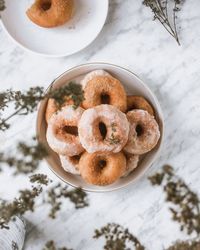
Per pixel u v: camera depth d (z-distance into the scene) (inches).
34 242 35.1
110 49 35.1
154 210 34.8
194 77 35.0
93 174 32.0
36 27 34.8
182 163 34.8
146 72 35.1
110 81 32.7
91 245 35.0
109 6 35.0
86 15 34.6
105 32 35.1
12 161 21.8
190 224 22.1
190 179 34.8
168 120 35.0
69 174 33.9
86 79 33.2
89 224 35.0
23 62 35.1
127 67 35.1
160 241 34.8
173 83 35.0
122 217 34.9
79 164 32.6
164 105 35.1
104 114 31.4
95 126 31.5
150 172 34.8
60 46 34.8
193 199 22.5
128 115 32.6
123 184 32.9
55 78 34.9
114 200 34.9
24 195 24.6
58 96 24.5
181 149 34.9
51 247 24.4
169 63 35.0
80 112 32.2
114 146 31.2
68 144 32.1
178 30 35.0
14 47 35.1
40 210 35.0
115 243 24.0
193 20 34.9
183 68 35.0
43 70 35.0
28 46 34.8
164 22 34.3
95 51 35.1
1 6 28.1
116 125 31.3
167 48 35.0
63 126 32.6
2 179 34.7
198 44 34.9
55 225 35.1
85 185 33.3
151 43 35.0
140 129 33.6
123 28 35.0
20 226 32.6
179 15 34.9
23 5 34.7
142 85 33.4
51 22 33.7
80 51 35.1
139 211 34.9
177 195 22.5
